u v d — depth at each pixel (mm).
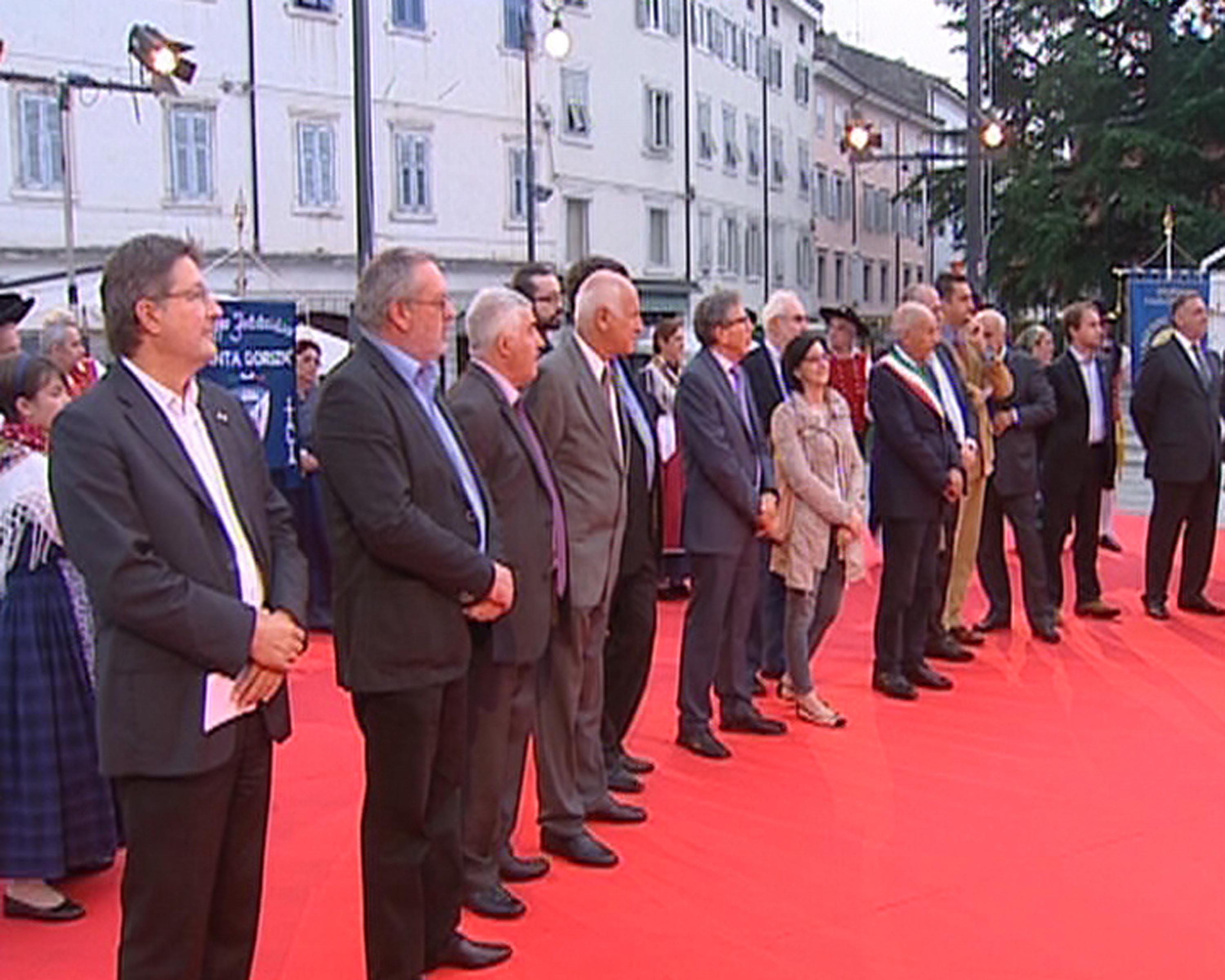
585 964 3793
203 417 3047
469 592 3486
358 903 4219
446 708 3607
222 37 20797
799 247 37406
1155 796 5113
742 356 5605
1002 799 5086
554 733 4500
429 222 23625
